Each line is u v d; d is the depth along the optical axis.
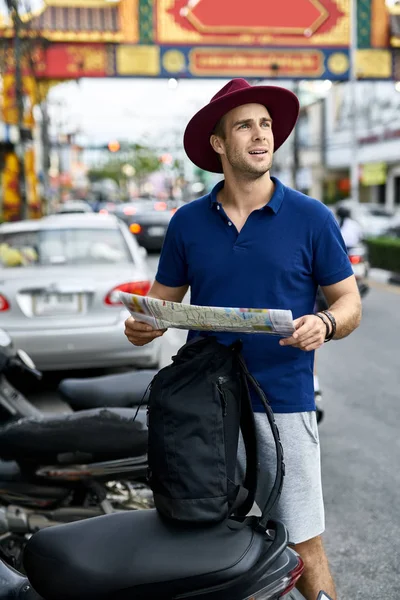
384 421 5.79
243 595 1.97
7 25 19.88
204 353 2.13
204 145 2.60
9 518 3.20
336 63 22.64
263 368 2.42
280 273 2.37
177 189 66.00
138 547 2.02
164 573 1.96
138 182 89.62
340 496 4.36
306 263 2.40
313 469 2.47
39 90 22.80
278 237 2.38
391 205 36.81
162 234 22.17
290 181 48.03
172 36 22.00
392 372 7.41
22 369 4.09
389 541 3.79
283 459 2.41
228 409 2.14
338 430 5.57
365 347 8.66
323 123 43.12
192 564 1.97
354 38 22.20
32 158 23.23
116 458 3.26
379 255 16.83
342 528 3.95
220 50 22.12
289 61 22.44
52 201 43.72
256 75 22.31
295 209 2.40
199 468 2.03
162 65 22.08
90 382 3.86
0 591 2.34
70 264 6.67
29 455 3.25
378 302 12.41
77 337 6.27
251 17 22.02
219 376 2.12
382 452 5.09
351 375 7.30
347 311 2.33
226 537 2.04
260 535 2.10
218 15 21.94
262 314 1.98
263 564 1.99
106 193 82.00
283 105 2.45
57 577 2.02
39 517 3.25
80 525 2.14
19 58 18.05
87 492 3.36
